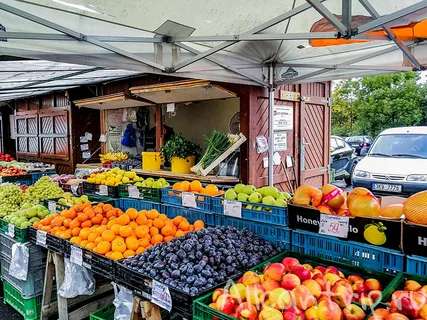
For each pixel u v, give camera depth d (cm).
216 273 190
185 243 213
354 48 379
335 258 207
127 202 373
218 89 459
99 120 805
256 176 505
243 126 497
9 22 227
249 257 208
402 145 716
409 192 619
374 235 188
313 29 310
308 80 434
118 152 674
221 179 463
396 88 1897
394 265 183
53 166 742
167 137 680
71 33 246
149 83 614
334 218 205
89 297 300
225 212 269
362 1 228
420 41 307
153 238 255
